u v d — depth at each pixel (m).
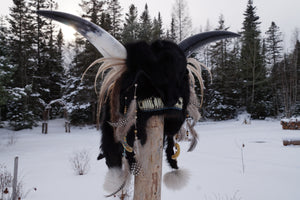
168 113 1.31
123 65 1.29
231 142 10.52
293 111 27.03
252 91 27.56
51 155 8.95
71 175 5.78
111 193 1.55
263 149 8.49
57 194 4.40
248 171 5.63
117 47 1.26
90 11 22.66
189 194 4.24
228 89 27.41
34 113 22.83
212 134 14.38
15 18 23.47
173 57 1.25
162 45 1.32
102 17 22.56
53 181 5.25
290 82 27.80
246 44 30.03
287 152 7.78
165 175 1.70
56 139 14.96
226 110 26.77
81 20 1.23
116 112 1.32
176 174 1.68
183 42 1.58
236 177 5.19
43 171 6.23
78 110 22.55
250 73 28.48
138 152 1.33
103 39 1.25
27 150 10.47
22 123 20.47
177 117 1.38
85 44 21.53
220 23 35.03
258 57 28.69
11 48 22.84
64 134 18.34
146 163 1.31
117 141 1.41
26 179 5.43
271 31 39.22
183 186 1.68
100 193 4.41
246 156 7.44
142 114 1.30
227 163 6.54
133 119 1.27
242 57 30.34
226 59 32.91
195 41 1.58
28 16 24.12
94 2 22.78
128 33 20.14
